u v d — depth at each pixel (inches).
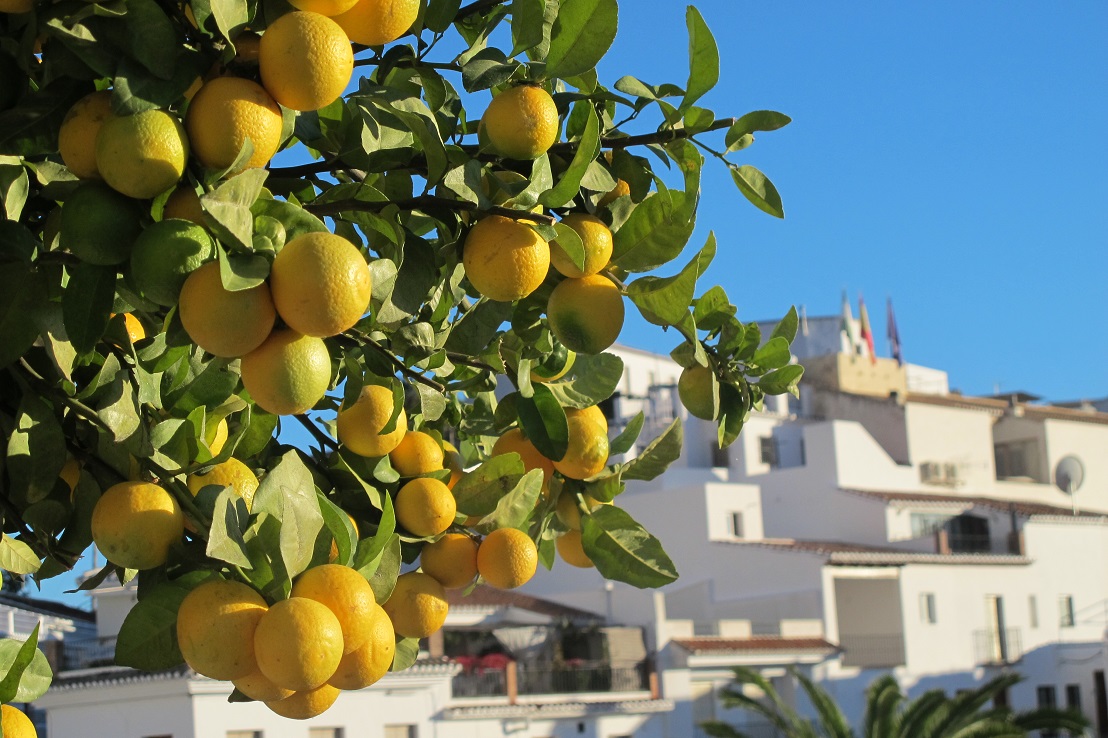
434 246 106.4
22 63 87.2
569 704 1042.7
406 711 933.2
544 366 114.9
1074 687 1439.5
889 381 1790.1
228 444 96.2
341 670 83.9
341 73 85.5
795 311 113.0
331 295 79.2
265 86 85.5
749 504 1382.9
